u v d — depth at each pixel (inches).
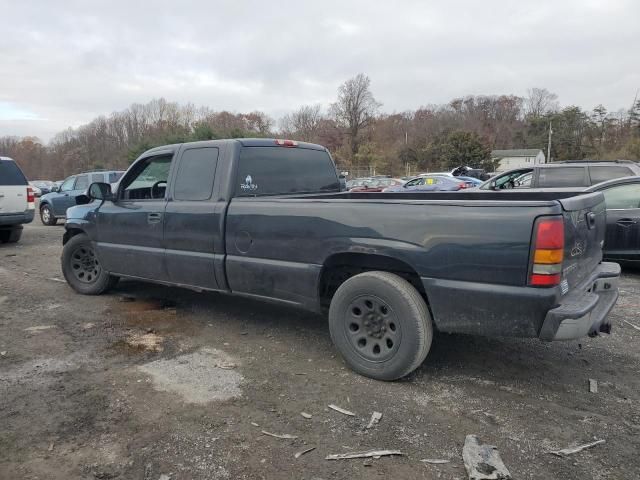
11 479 96.3
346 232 142.6
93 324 192.1
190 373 145.9
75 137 3481.8
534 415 121.6
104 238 218.8
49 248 416.5
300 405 126.3
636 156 2119.8
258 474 97.9
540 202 118.0
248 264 165.2
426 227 130.3
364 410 123.6
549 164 367.6
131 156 1393.9
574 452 105.6
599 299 135.0
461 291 125.8
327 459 103.0
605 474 98.1
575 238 128.6
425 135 2947.8
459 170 1402.6
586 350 165.3
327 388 136.2
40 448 107.0
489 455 103.6
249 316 202.1
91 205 228.7
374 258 144.3
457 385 138.5
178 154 191.3
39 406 125.3
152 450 106.0
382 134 3048.7
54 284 263.7
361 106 2901.1
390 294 134.8
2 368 149.5
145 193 206.4
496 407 125.6
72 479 96.6
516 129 3403.1
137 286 254.1
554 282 116.7
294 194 198.5
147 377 143.0
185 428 114.7
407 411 123.2
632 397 131.5
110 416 120.3
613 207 286.4
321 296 161.9
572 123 2910.9
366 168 2527.1
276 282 159.8
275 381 140.6
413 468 100.2
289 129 3277.6
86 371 147.3
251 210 164.1
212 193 177.5
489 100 3713.1
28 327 188.9
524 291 118.2
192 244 181.8
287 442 109.1
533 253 117.0
